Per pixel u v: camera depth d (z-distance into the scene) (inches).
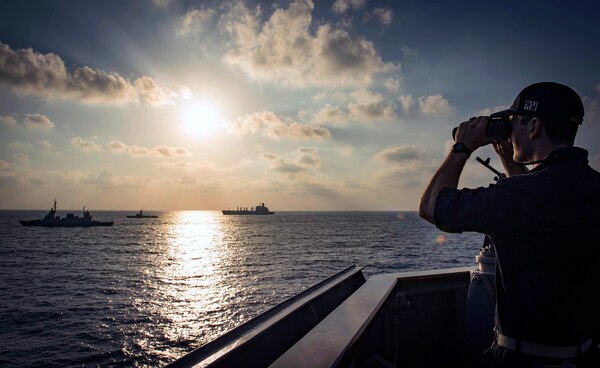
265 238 3777.1
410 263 1811.0
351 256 2145.7
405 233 4453.7
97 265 1918.1
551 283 39.5
